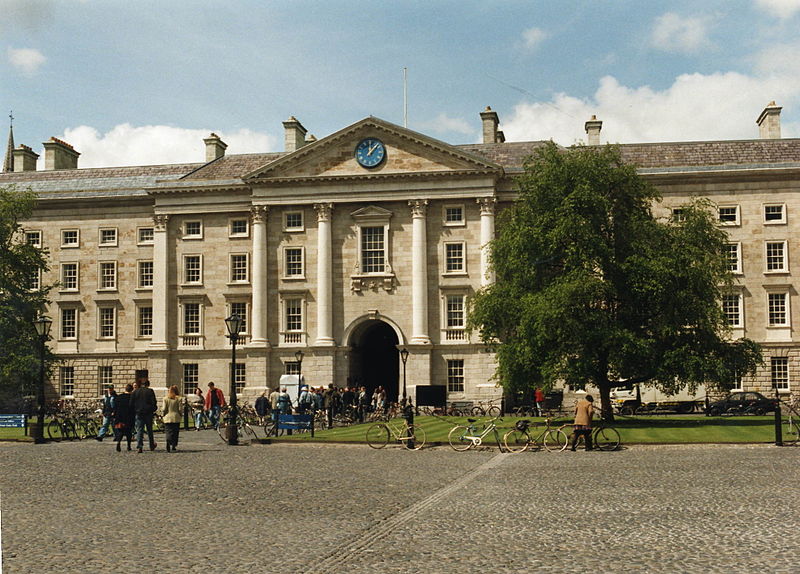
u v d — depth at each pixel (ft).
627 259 142.61
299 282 215.72
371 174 212.23
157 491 65.31
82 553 42.68
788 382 204.13
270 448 108.99
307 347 211.61
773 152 216.33
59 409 209.97
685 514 53.42
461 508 57.21
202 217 223.30
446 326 209.15
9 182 250.78
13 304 195.42
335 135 214.07
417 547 44.27
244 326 219.82
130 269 229.45
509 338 153.69
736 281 207.21
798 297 205.05
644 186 152.97
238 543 45.27
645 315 144.36
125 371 227.20
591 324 140.15
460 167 209.26
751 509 54.70
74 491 65.26
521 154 225.15
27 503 59.00
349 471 80.53
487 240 207.72
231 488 67.21
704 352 142.61
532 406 183.52
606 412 144.46
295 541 45.83
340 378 211.00
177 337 221.66
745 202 208.33
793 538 45.27
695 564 39.73
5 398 216.95
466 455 99.30
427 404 187.01
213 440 123.95
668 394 148.87
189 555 42.29
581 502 59.26
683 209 153.69
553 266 151.94
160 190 222.28
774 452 94.73
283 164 215.92
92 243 231.30
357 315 212.43
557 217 146.20
